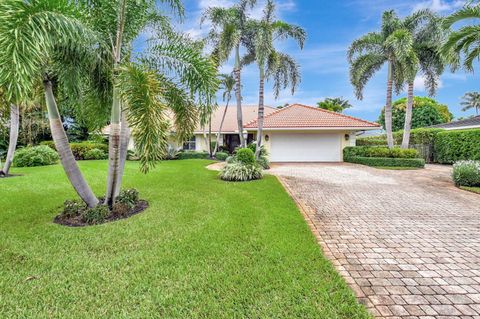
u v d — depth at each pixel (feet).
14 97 14.21
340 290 11.09
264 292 10.96
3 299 10.64
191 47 22.02
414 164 54.90
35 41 13.79
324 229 18.81
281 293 10.87
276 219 20.11
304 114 70.74
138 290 11.18
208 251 14.69
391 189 32.91
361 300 10.64
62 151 20.16
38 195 28.14
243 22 51.34
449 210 23.66
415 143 70.54
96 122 26.55
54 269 12.91
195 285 11.47
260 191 30.22
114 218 20.53
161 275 12.29
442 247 15.84
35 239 16.55
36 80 18.60
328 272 12.52
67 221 19.92
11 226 18.88
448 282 12.04
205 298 10.60
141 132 16.71
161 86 21.16
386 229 18.84
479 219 21.12
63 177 38.47
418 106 112.16
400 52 53.93
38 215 21.48
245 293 10.88
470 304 10.44
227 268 12.86
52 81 21.44
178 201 25.52
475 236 17.56
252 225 18.78
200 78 21.52
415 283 11.93
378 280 12.16
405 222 20.39
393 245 16.10
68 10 16.11
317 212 23.02
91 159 71.26
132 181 36.14
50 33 15.23
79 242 16.07
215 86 22.03
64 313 9.83
